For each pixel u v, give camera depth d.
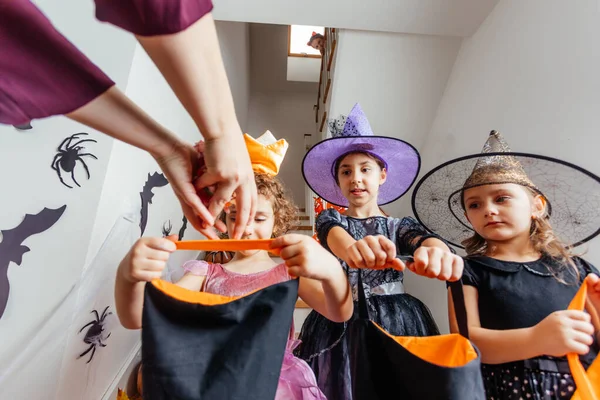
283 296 0.45
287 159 4.32
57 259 0.67
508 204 0.80
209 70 0.35
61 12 0.60
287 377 0.71
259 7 1.44
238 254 0.92
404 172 1.19
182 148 0.47
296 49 4.22
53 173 0.63
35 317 0.63
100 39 0.70
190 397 0.39
